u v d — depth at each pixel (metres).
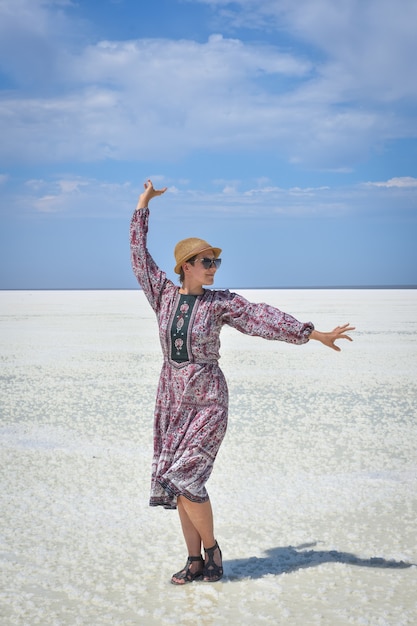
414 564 3.86
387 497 5.13
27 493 5.24
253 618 3.22
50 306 41.78
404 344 17.33
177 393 3.75
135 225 4.01
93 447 6.77
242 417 8.34
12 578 3.69
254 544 4.21
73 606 3.36
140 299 58.19
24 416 8.35
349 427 7.73
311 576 3.71
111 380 11.41
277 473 5.80
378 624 3.14
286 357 14.79
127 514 4.78
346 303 45.22
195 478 3.62
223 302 3.72
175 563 3.92
